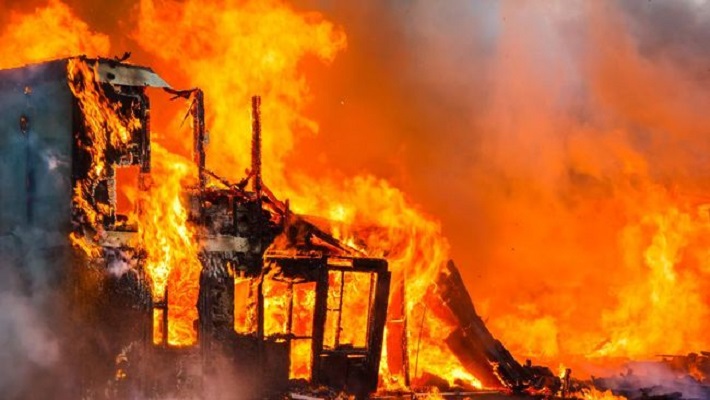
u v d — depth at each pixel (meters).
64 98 27.02
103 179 27.36
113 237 27.34
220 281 29.16
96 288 26.89
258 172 30.75
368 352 32.06
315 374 30.80
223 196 29.83
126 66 27.94
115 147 27.69
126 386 27.11
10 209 28.17
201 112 29.52
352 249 32.22
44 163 27.41
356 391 31.70
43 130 27.45
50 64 27.27
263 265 30.14
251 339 29.56
